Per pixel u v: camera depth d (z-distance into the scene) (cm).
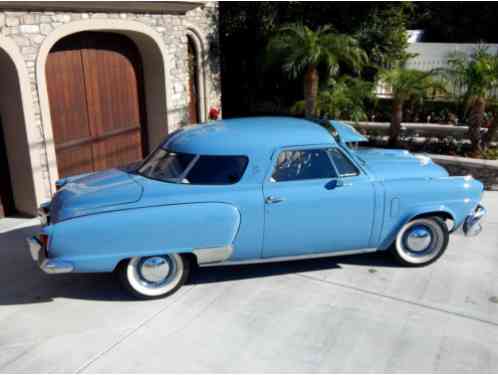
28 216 771
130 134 994
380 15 1378
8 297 532
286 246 535
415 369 412
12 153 755
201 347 442
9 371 411
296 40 1028
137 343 448
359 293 531
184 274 527
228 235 508
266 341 450
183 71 1032
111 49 912
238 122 604
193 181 511
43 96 737
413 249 584
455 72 930
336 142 543
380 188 544
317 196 524
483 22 2148
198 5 971
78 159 873
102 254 480
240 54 1470
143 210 487
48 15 729
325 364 418
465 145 983
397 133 1012
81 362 423
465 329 466
